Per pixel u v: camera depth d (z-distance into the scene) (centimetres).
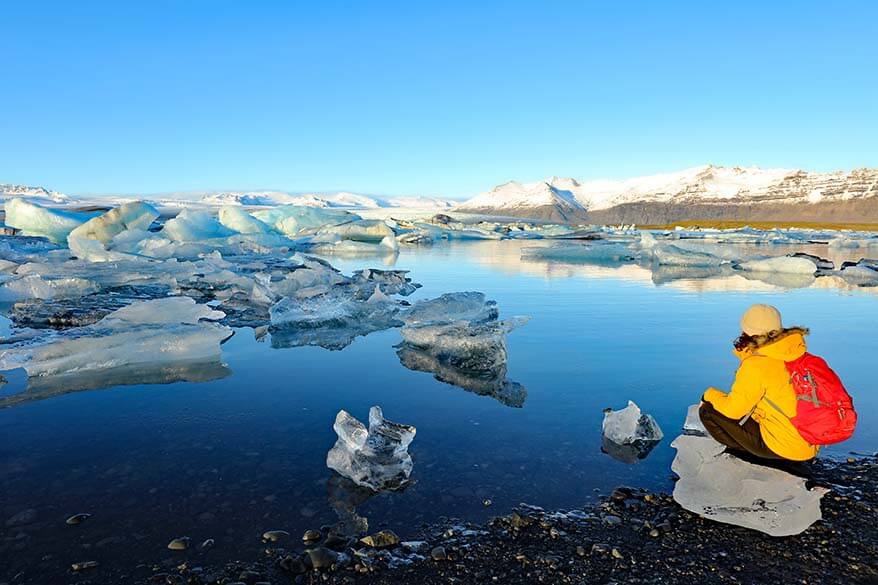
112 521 261
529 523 261
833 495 288
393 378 505
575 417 405
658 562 233
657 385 485
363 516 267
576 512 273
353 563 230
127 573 222
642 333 702
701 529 258
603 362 562
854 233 4825
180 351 568
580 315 832
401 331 653
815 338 691
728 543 247
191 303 700
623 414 371
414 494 289
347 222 3459
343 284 1078
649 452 344
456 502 282
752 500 267
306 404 433
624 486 300
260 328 721
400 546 242
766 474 279
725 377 509
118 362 542
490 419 401
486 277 1370
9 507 272
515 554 238
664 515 270
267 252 2016
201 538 247
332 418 403
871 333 721
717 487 282
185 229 2073
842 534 253
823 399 265
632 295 1057
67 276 1081
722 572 227
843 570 228
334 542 244
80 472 312
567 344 643
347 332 710
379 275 1230
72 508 272
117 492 289
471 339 557
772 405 279
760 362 281
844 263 2041
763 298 1042
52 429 377
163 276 1139
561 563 232
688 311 872
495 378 504
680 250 2009
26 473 310
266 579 219
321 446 352
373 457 314
